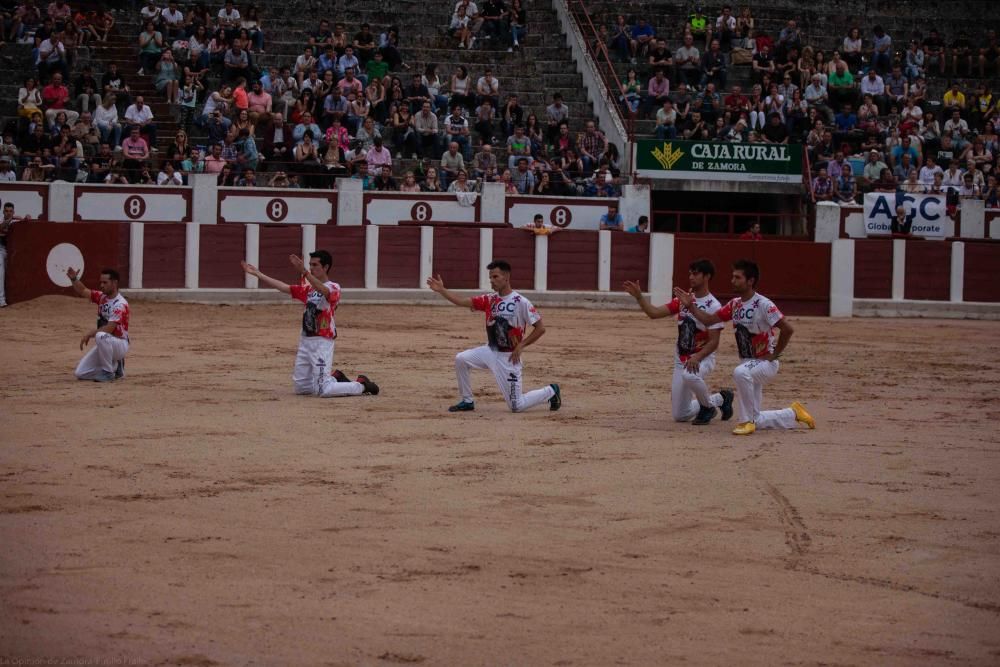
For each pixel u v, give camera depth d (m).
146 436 25.61
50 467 22.30
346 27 82.25
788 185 76.81
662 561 17.16
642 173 74.94
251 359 40.59
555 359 43.47
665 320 61.38
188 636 13.59
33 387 32.69
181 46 74.62
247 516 19.03
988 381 39.94
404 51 81.25
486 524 18.92
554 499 20.70
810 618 14.88
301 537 17.86
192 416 28.36
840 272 70.38
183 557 16.66
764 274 70.12
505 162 75.44
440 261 67.12
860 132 79.69
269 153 70.31
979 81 87.56
